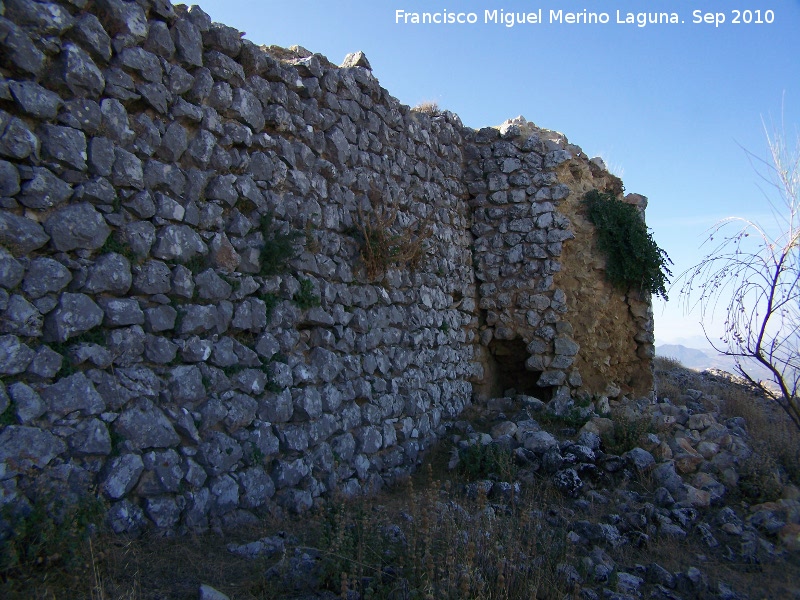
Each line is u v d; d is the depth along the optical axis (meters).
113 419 4.46
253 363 5.61
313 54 7.14
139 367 4.69
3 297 3.96
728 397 11.05
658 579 5.05
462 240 10.22
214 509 4.99
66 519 3.87
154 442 4.67
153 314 4.82
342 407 6.60
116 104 4.72
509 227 10.38
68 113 4.39
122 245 4.69
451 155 10.15
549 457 7.20
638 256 10.07
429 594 3.65
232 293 5.51
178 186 5.16
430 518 4.53
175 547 4.52
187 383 4.98
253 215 5.87
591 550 5.52
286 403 5.83
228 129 5.68
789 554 5.70
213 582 4.16
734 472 7.20
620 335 10.23
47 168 4.26
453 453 7.77
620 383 10.20
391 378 7.57
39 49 4.26
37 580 3.67
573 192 10.42
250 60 6.02
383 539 4.72
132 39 4.87
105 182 4.57
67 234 4.31
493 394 10.54
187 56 5.35
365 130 7.70
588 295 10.12
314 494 5.91
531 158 10.44
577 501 6.55
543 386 10.07
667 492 6.62
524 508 5.79
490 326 10.40
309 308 6.31
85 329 4.37
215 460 5.07
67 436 4.18
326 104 7.03
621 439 7.80
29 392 4.02
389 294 7.77
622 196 10.96
